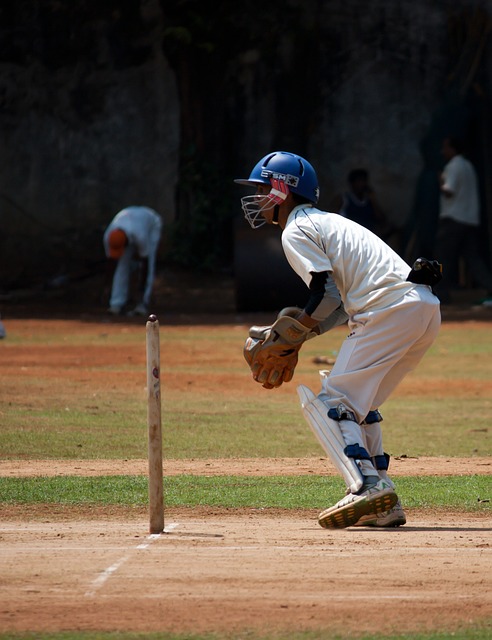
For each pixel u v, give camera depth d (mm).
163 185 94938
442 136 93312
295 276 77312
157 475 19016
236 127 95938
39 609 13992
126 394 40812
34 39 93812
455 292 89188
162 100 94812
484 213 91688
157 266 94062
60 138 94188
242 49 95562
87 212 94438
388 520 19859
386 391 20266
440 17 94562
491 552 17375
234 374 47312
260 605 14172
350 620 13547
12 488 23734
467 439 32531
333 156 95625
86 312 77625
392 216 95000
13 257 93375
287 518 20938
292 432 33469
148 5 94188
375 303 19266
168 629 13188
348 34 95438
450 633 13039
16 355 52594
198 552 17297
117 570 15992
